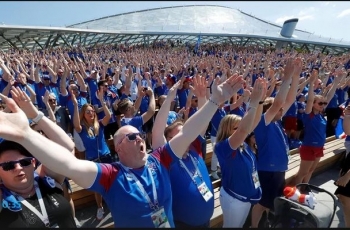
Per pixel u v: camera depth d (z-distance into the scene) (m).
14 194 2.05
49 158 1.78
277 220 2.62
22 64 11.21
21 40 36.78
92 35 46.84
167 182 2.21
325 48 48.94
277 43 53.22
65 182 2.93
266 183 3.62
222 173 3.13
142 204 2.03
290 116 7.32
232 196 3.03
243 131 2.84
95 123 4.47
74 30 36.97
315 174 5.55
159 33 52.53
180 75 13.62
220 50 43.03
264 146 3.61
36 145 1.74
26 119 1.76
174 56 27.59
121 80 11.80
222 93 2.21
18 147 2.07
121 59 20.83
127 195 2.02
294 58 3.67
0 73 9.29
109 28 66.00
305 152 4.68
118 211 2.04
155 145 2.79
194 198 2.53
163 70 13.09
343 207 3.37
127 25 67.44
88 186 2.00
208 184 2.71
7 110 3.16
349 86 8.87
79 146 4.41
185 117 5.00
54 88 8.15
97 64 15.68
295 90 3.87
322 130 4.62
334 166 5.96
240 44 59.03
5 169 2.02
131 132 2.17
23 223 1.98
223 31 61.53
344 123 3.72
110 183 2.07
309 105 4.67
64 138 2.26
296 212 2.52
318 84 8.38
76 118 4.34
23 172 2.05
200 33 54.28
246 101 5.64
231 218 3.06
